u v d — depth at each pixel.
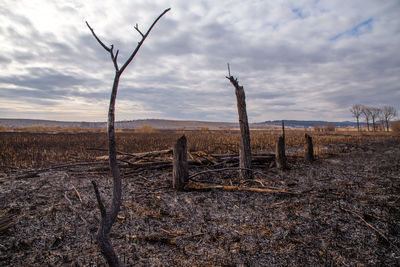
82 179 7.19
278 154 8.58
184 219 4.16
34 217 4.21
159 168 8.42
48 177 7.42
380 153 13.06
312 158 10.16
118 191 2.05
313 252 3.02
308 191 5.65
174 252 3.06
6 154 12.01
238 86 7.09
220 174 7.82
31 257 2.92
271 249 3.11
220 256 2.95
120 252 3.05
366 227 3.72
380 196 5.29
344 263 2.76
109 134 2.00
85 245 3.24
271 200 5.15
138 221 4.07
